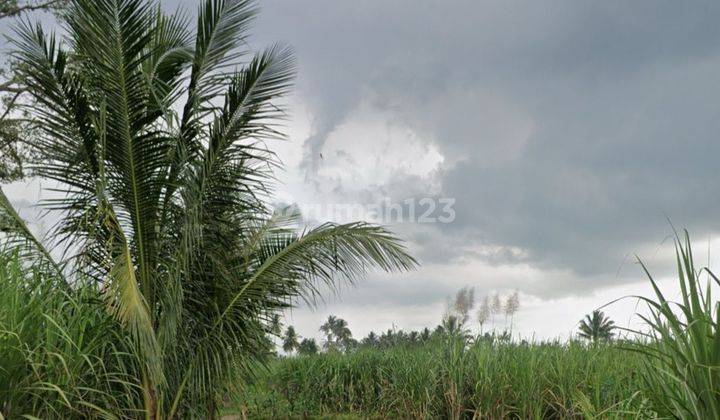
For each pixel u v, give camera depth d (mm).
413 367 9820
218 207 6992
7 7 11867
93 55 5855
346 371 12492
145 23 5938
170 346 6469
